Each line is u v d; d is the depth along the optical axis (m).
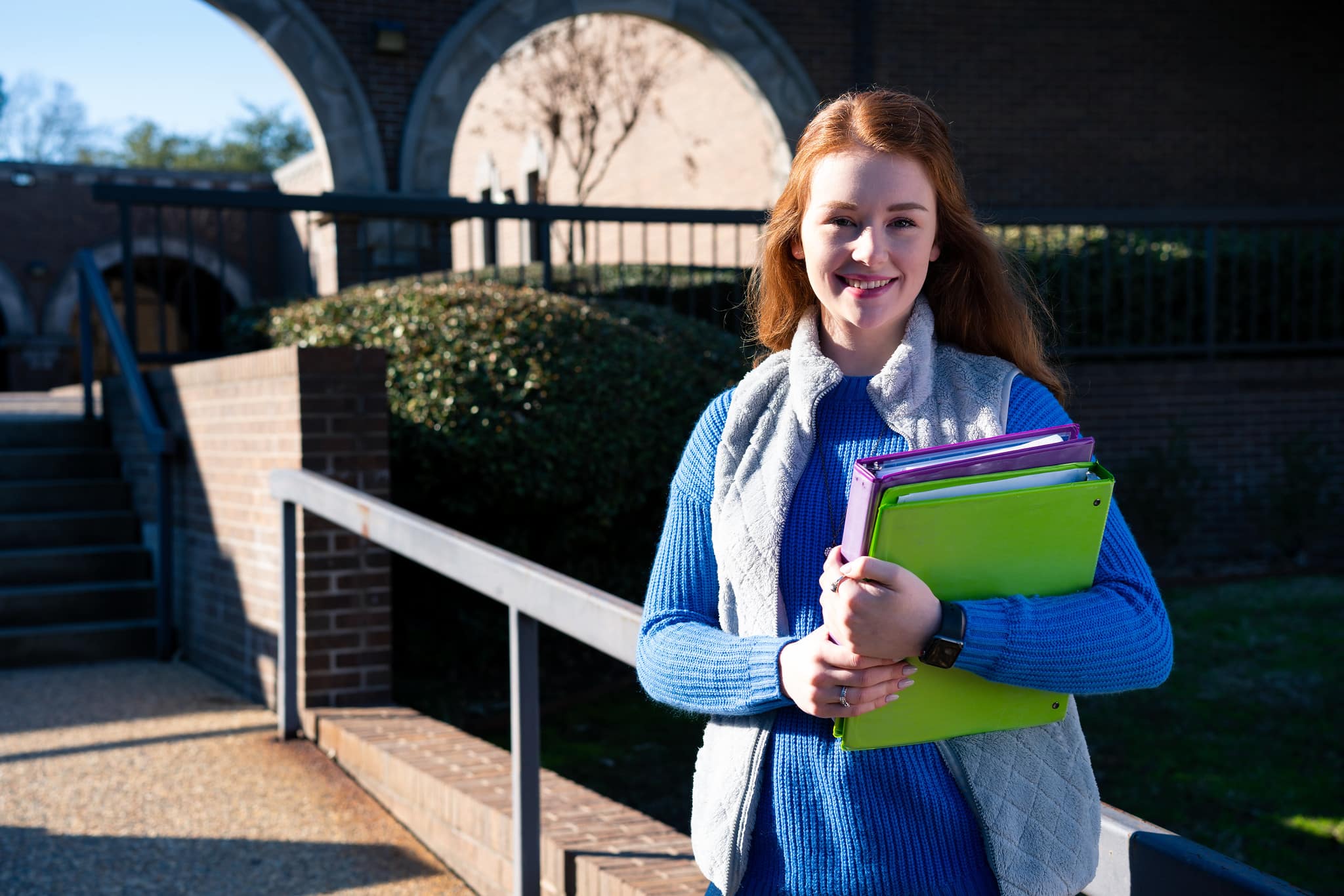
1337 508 8.04
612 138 15.03
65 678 5.50
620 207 7.48
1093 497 1.14
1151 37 11.49
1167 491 7.77
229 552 5.26
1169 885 1.22
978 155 11.25
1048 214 7.84
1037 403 1.29
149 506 6.52
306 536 4.34
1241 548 8.05
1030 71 11.32
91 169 19.39
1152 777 4.04
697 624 1.34
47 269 19.14
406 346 5.24
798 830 1.26
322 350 4.52
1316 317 8.32
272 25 9.85
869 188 1.27
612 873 2.50
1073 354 8.06
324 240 12.30
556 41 13.70
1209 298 8.19
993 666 1.10
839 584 1.13
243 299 20.30
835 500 1.29
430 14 10.31
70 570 6.33
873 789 1.23
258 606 4.93
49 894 2.99
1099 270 8.43
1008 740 1.22
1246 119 11.70
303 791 3.74
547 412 5.13
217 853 3.25
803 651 1.17
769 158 11.91
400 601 5.38
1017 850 1.20
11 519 6.45
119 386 7.07
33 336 19.06
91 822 3.48
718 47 10.74
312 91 9.98
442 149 10.34
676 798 4.08
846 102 1.32
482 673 5.49
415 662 5.37
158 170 19.77
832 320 1.38
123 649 5.99
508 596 2.68
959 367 1.32
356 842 3.34
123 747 4.23
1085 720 4.66
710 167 13.02
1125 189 11.50
